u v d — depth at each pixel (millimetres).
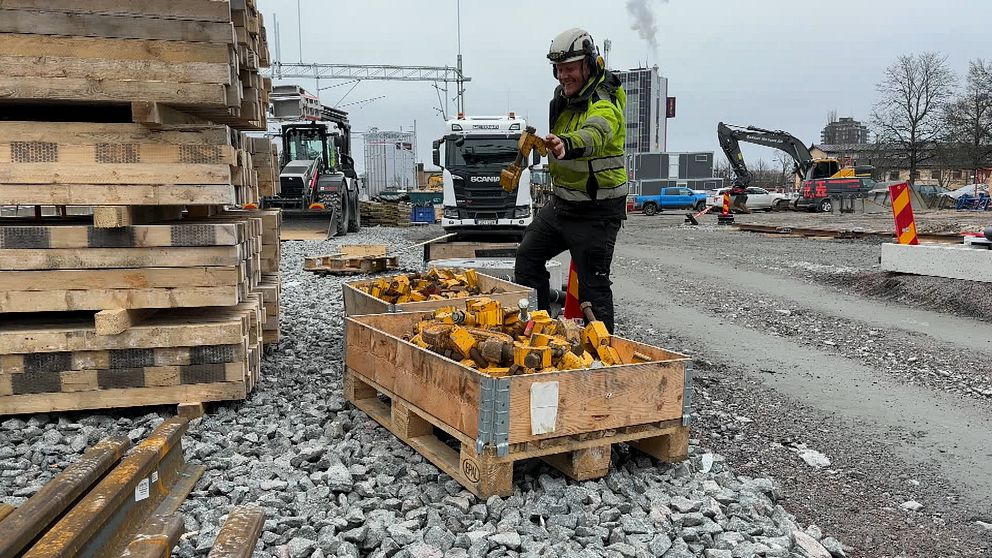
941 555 3705
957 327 9203
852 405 6113
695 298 11594
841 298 11461
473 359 4242
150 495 3350
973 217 29375
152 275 4875
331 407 5242
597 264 5805
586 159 5457
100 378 4930
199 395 5086
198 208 6293
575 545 3375
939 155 49312
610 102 5309
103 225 4656
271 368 6332
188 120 5098
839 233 21641
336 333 7934
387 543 3328
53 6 4449
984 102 47406
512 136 17234
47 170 4590
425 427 4457
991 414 5898
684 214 45281
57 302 4773
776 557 3373
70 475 2836
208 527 3430
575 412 3865
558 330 4699
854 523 4031
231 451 4438
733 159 39344
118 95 4555
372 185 61938
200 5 4605
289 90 23266
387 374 4621
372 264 13625
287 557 3240
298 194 21703
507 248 10781
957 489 4504
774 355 7828
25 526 2373
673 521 3676
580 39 5238
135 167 4684
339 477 3982
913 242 12016
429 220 32562
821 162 41406
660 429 4199
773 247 19656
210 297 4945
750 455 4984
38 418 4930
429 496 3867
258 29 6059
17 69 4453
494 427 3670
